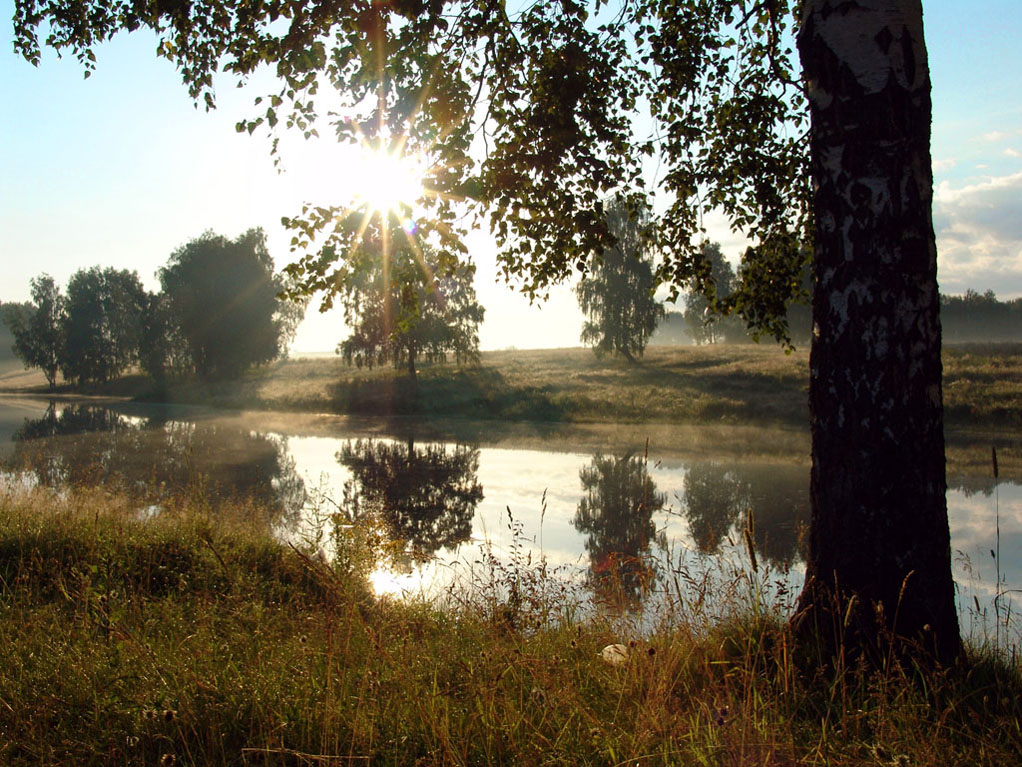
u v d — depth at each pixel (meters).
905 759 2.90
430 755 3.07
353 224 6.66
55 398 69.44
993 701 3.76
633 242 62.12
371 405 47.09
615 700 3.76
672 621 4.82
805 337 68.19
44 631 4.59
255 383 66.38
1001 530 12.09
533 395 45.66
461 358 66.00
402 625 4.93
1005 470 19.28
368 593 6.77
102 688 3.61
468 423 38.22
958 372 39.47
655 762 3.03
